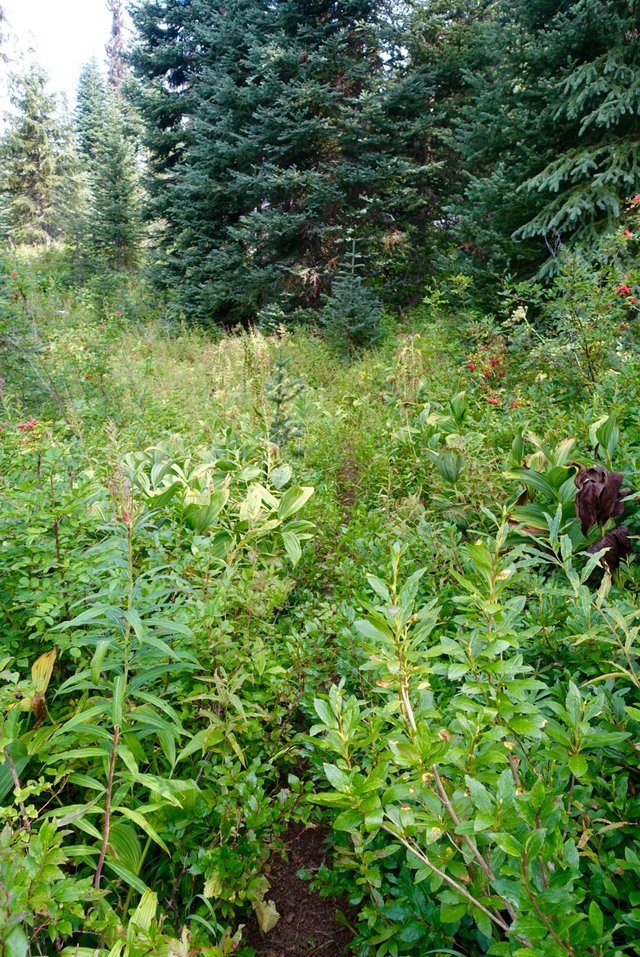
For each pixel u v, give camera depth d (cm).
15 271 689
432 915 158
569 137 883
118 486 223
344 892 198
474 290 933
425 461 488
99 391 666
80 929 159
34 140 2711
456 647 138
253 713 211
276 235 1340
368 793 130
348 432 604
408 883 166
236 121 1380
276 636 271
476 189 913
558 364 545
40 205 2770
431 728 171
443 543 319
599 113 766
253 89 1290
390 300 1338
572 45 812
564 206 795
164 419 619
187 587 239
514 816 112
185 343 1241
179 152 1656
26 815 134
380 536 354
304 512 415
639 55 800
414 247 1350
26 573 229
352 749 145
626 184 799
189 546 318
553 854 107
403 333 1146
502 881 109
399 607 129
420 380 685
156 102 1591
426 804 129
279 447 508
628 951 147
